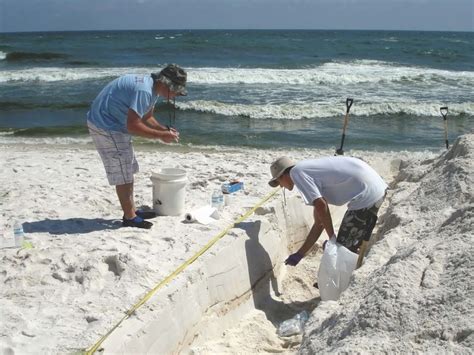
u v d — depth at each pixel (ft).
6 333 12.42
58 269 15.47
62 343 12.12
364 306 11.80
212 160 33.68
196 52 138.41
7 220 19.80
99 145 17.90
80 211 21.07
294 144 45.73
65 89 73.92
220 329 15.85
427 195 20.45
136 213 19.80
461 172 20.08
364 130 51.75
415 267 12.70
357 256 17.43
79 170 28.96
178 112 58.80
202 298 15.43
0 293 14.37
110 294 14.24
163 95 17.81
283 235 21.18
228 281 16.81
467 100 65.57
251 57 128.06
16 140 45.32
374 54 145.69
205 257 16.34
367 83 81.66
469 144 22.79
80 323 13.00
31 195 23.16
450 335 10.22
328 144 45.96
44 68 97.25
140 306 13.65
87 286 14.65
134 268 15.25
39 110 60.49
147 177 27.32
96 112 17.60
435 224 17.54
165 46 156.04
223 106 59.82
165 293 14.23
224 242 17.56
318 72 91.56
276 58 126.52
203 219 19.48
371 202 17.62
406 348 10.26
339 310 13.12
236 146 44.57
